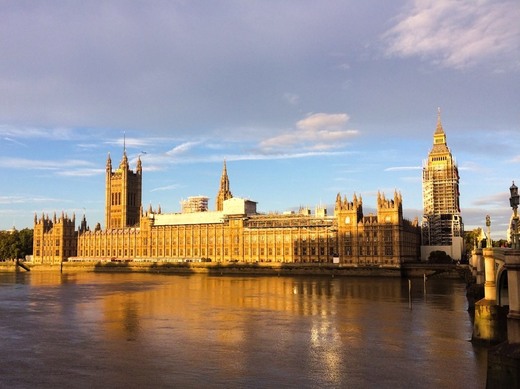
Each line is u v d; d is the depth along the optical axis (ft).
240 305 410.72
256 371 212.02
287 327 306.76
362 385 193.98
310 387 191.83
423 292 512.63
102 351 247.50
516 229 171.83
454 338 272.72
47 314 366.63
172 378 203.10
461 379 200.54
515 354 159.74
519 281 164.55
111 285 629.51
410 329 298.35
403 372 209.97
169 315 357.00
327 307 396.16
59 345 261.03
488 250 268.41
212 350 248.11
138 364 223.51
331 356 235.40
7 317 352.90
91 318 346.13
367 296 475.72
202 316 351.46
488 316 259.39
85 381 200.13
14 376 207.00
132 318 344.49
